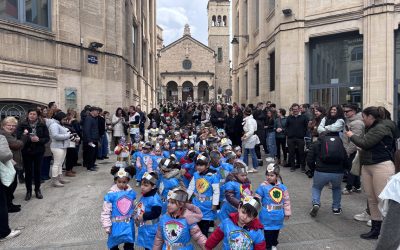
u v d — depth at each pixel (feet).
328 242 17.69
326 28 46.42
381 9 40.78
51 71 41.78
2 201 18.56
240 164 17.48
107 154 45.03
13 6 37.55
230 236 11.42
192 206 12.78
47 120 29.14
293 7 48.57
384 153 17.44
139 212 14.34
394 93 41.78
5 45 36.52
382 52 40.98
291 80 49.03
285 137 37.60
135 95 72.38
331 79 47.67
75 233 19.40
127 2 63.46
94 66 47.93
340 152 20.66
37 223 21.01
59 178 30.35
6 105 37.55
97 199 26.00
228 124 41.42
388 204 9.00
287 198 16.52
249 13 76.43
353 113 23.40
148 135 43.09
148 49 101.91
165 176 18.25
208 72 231.91
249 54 76.33
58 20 42.47
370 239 17.97
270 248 16.34
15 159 27.99
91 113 36.78
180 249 12.21
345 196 26.20
